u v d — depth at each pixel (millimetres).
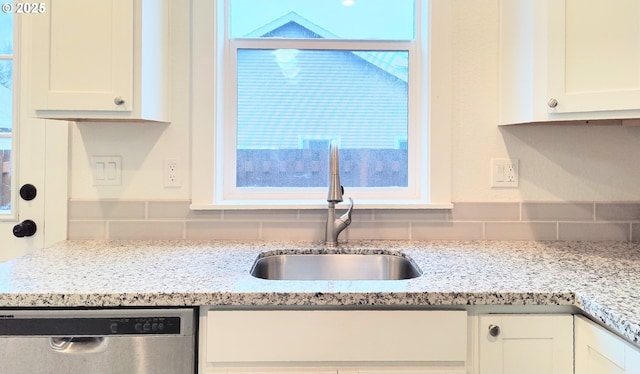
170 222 1481
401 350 894
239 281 954
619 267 1097
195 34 1467
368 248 1365
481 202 1507
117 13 1219
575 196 1506
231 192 1595
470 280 968
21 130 1446
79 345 870
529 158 1506
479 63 1500
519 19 1354
